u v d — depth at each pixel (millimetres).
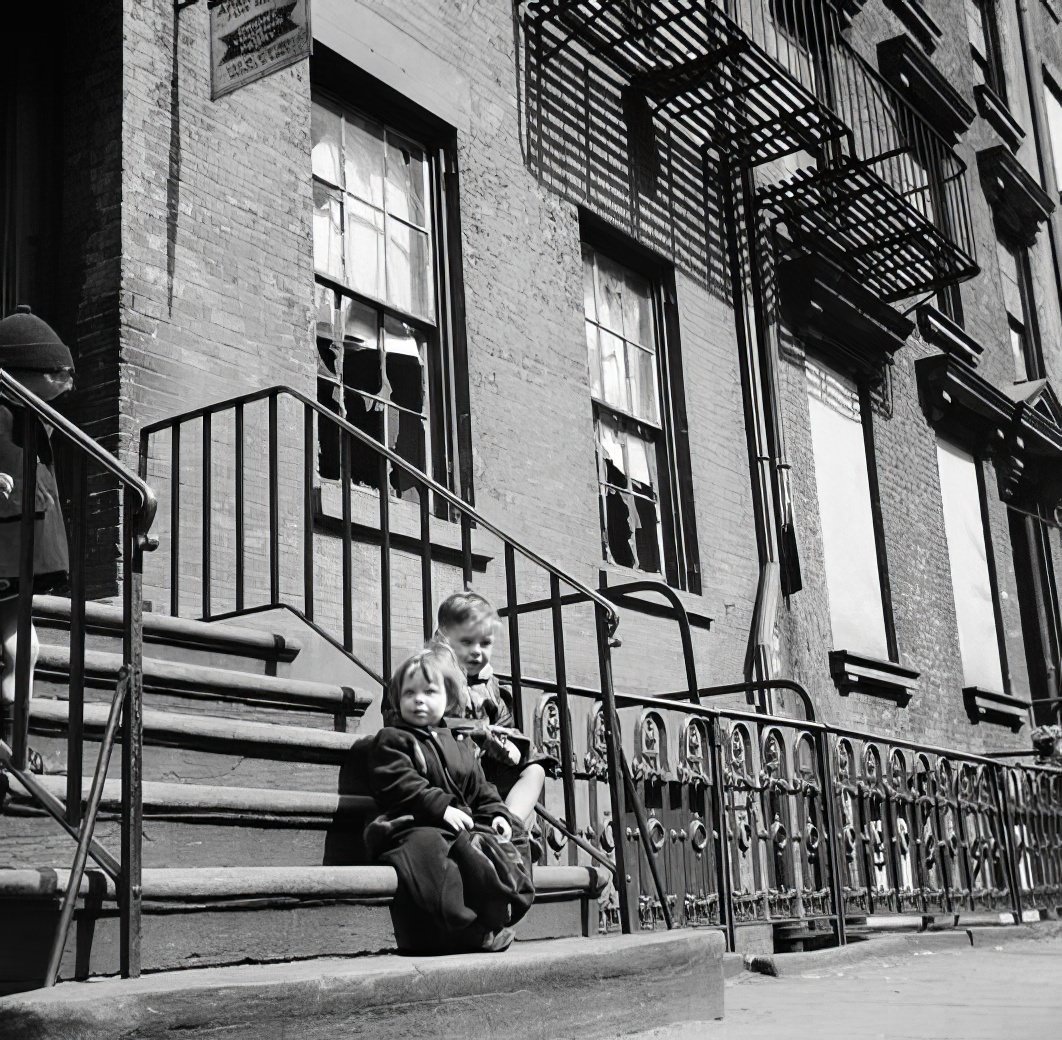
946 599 13141
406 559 7125
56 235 6176
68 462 5844
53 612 4508
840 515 11664
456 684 4234
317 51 7402
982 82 16719
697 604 9352
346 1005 2973
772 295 10938
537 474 8250
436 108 8109
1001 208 16656
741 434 10344
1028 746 14508
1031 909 9578
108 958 3164
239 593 5512
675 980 4145
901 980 5953
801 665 10336
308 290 6926
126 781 3098
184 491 6016
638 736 5785
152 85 6336
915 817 8117
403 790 3936
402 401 7676
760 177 11281
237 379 6395
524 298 8500
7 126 6246
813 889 6918
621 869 4824
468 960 3455
